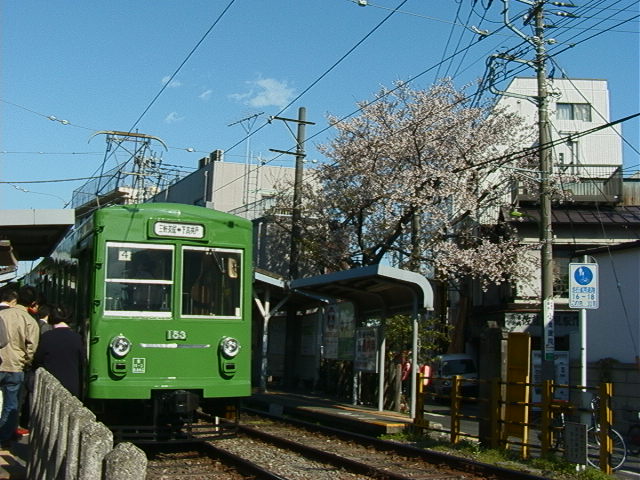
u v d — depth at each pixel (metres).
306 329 23.27
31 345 8.56
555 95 18.81
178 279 10.84
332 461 10.45
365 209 25.62
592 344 19.08
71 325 11.52
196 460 10.34
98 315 10.38
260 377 21.64
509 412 11.81
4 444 8.81
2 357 8.34
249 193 37.41
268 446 11.98
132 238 10.72
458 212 25.17
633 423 16.27
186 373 10.72
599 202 29.70
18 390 8.62
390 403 16.36
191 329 10.82
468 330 31.77
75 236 12.18
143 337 10.54
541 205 17.28
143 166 34.62
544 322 15.89
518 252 25.55
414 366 14.57
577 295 11.16
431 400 27.59
